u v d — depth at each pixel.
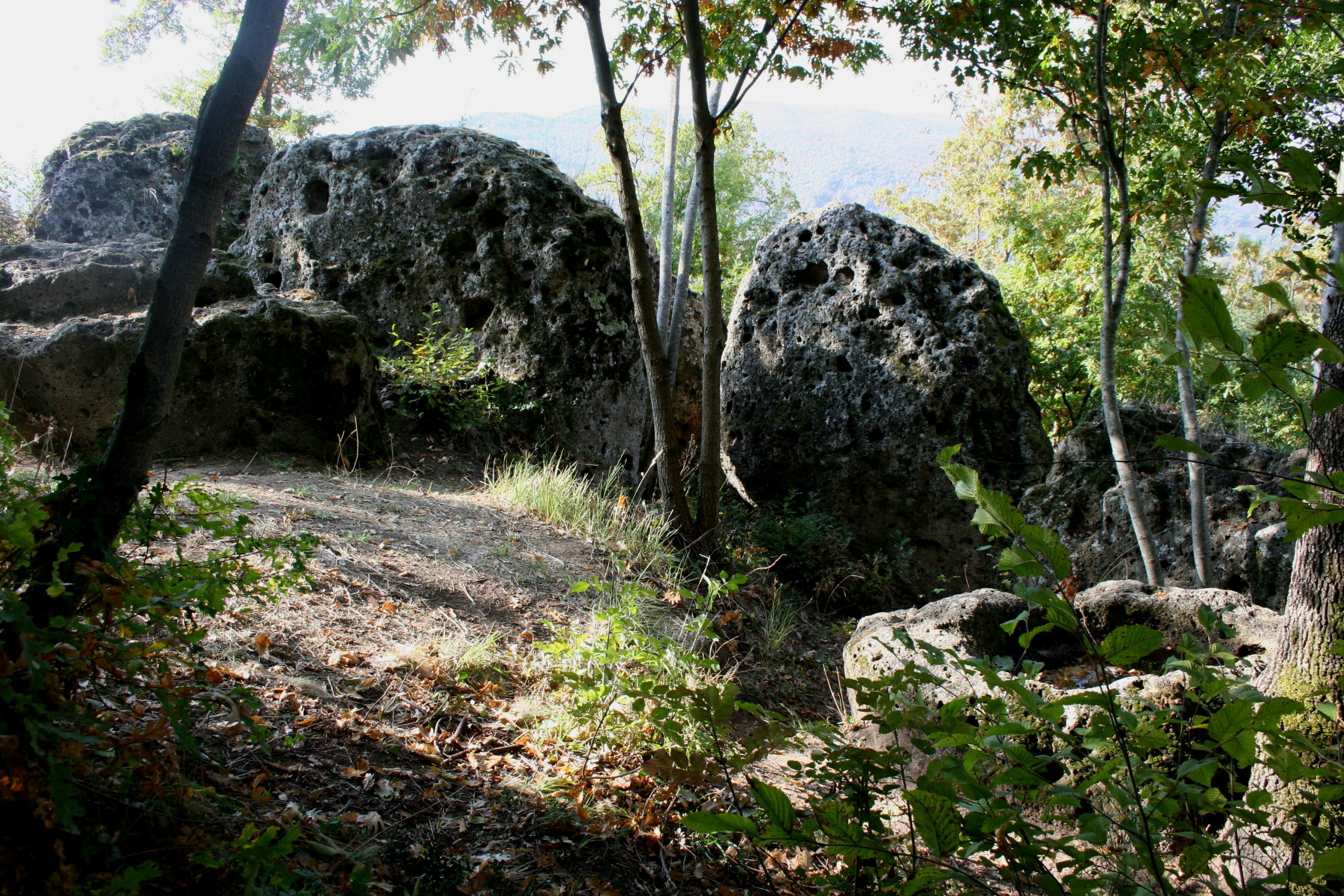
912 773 3.64
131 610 2.21
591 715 3.75
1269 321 1.28
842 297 10.31
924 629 4.30
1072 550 7.86
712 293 7.52
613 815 3.21
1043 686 3.33
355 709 3.51
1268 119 6.07
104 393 6.53
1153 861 1.62
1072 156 6.79
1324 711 1.78
